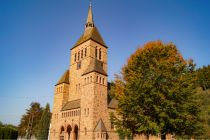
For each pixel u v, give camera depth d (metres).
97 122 49.62
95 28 68.81
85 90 54.03
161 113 23.45
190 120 24.48
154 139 52.50
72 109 56.38
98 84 53.16
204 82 84.69
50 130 62.59
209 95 52.56
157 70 25.75
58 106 62.69
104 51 65.62
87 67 59.12
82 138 50.16
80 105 53.88
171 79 25.67
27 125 99.81
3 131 36.88
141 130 24.73
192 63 27.09
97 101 51.41
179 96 24.33
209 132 40.09
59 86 65.06
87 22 70.12
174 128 25.42
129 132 27.70
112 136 50.88
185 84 25.20
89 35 64.62
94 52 62.16
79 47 65.38
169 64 25.75
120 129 28.31
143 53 28.30
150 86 24.47
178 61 27.19
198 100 26.22
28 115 102.06
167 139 48.91
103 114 51.66
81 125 51.62
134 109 25.73
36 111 102.88
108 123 51.78
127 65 29.73
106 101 53.66
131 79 26.86
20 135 98.31
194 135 26.48
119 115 29.22
